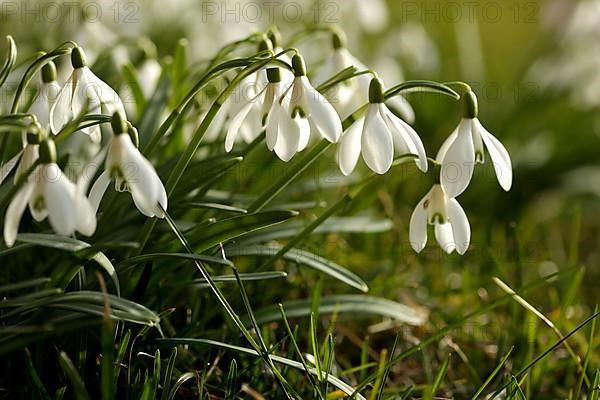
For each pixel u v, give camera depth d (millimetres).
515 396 663
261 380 670
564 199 1032
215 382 673
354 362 726
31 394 633
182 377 639
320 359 669
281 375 650
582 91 1062
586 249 949
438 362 728
